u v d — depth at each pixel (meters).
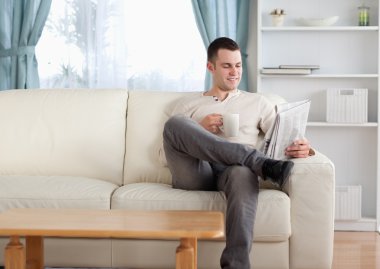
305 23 4.27
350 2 4.34
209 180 2.97
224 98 3.25
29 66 4.36
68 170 3.36
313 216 2.79
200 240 2.77
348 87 4.36
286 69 4.20
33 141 3.41
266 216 2.72
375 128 4.35
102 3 4.38
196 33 4.44
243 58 4.39
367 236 4.07
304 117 2.96
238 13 4.37
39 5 4.35
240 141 3.12
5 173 3.39
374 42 4.32
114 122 3.44
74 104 3.48
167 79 4.46
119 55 4.40
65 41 4.44
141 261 2.81
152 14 4.43
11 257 2.29
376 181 4.36
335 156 4.39
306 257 2.80
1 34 4.39
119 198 2.85
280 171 2.69
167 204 2.81
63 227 2.21
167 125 2.91
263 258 2.77
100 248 2.83
